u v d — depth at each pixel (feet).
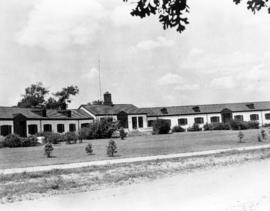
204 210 28.04
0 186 46.75
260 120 221.66
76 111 186.60
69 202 36.11
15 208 34.47
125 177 51.83
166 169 58.65
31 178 52.95
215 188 38.68
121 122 188.03
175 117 216.54
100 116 183.83
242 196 32.73
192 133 163.43
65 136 138.00
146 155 79.71
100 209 31.68
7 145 122.01
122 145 108.78
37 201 37.55
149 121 213.05
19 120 148.05
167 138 134.51
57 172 56.95
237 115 220.43
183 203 31.63
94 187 45.14
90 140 139.44
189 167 60.08
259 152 77.92
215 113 219.41
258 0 15.34
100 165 63.93
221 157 71.56
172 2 15.24
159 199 34.50
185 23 15.31
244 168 55.47
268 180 41.73
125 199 35.78
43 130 158.40
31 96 236.43
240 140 108.58
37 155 88.28
